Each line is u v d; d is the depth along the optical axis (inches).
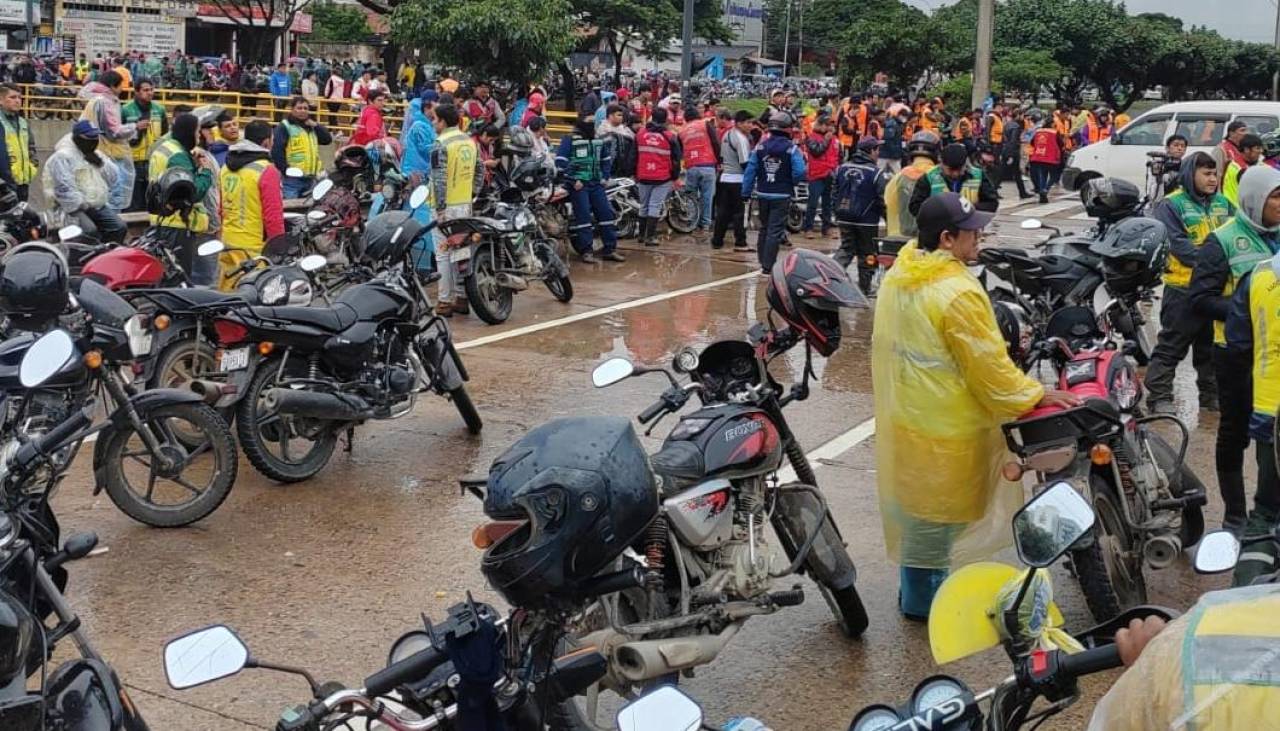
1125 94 2133.4
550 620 128.1
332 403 267.7
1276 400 221.8
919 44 1678.2
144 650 199.6
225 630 120.3
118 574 228.7
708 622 171.0
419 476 285.9
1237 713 70.6
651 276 554.3
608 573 131.0
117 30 1877.5
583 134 584.7
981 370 192.2
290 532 251.1
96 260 298.5
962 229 194.9
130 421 240.2
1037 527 114.7
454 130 457.1
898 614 220.4
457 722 118.9
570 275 550.0
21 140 523.8
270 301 303.3
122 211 550.6
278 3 1873.8
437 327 309.1
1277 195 264.8
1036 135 954.7
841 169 520.4
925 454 197.2
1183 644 74.3
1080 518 113.8
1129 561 210.1
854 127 978.7
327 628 208.8
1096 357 225.3
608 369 188.4
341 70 1354.6
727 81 2367.1
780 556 230.4
